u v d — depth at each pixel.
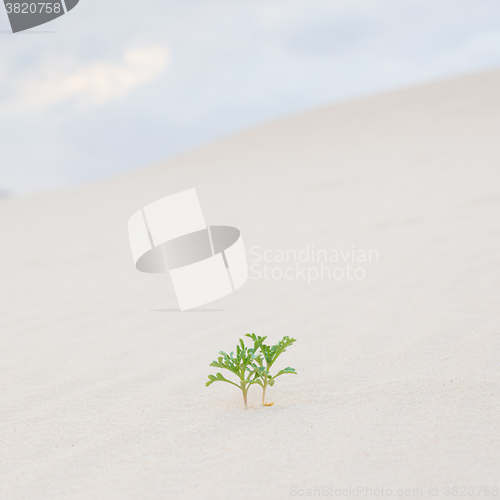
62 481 1.83
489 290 3.63
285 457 1.82
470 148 9.17
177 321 3.75
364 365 2.67
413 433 1.91
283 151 13.38
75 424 2.29
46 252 6.82
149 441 2.05
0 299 4.78
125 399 2.51
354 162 10.20
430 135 10.98
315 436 1.95
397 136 11.68
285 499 1.59
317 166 10.68
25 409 2.49
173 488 1.71
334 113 16.02
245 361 2.23
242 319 3.67
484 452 1.75
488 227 5.09
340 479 1.67
